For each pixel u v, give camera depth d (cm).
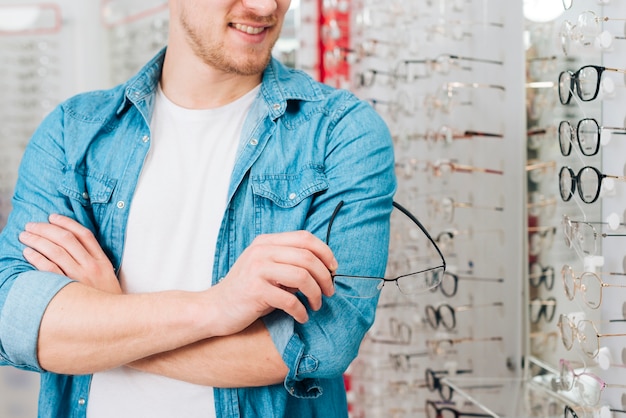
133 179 151
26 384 402
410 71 242
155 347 134
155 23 425
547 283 195
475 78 222
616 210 148
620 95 148
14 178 437
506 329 213
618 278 148
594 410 150
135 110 156
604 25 149
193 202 150
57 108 162
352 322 137
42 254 146
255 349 135
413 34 252
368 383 294
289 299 128
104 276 145
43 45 432
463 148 231
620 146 148
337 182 146
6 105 435
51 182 155
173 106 156
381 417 286
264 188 146
